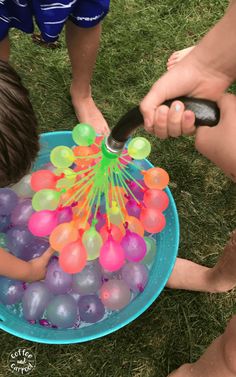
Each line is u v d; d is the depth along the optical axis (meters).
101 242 1.21
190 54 0.86
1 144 1.02
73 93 1.67
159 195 1.27
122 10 1.85
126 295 1.34
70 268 1.16
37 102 1.73
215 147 0.72
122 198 1.24
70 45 1.46
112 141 0.98
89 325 1.37
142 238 1.27
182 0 1.88
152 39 1.84
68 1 1.23
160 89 0.83
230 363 1.01
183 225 1.62
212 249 1.61
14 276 1.26
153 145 1.70
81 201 1.23
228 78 0.85
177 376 1.29
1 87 1.04
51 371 1.45
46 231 1.23
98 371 1.46
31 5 1.26
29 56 1.77
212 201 1.66
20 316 1.38
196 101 0.74
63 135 1.43
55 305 1.32
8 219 1.46
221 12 1.89
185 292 1.54
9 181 1.12
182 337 1.50
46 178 1.30
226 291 1.52
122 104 1.76
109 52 1.81
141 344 1.49
